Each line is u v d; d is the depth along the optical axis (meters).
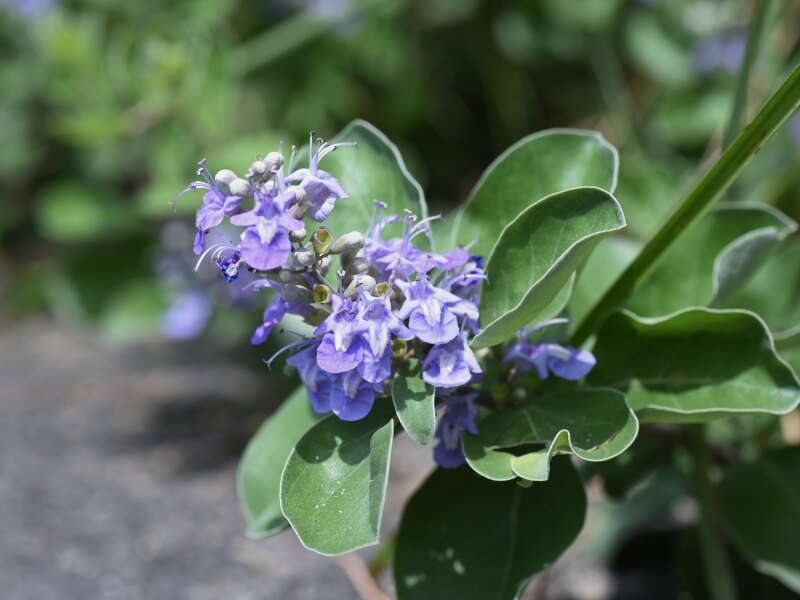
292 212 0.26
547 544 0.29
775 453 0.34
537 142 0.30
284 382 0.56
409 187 0.30
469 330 0.27
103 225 0.61
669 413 0.28
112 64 0.58
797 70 0.27
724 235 0.34
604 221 0.26
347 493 0.26
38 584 0.39
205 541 0.42
